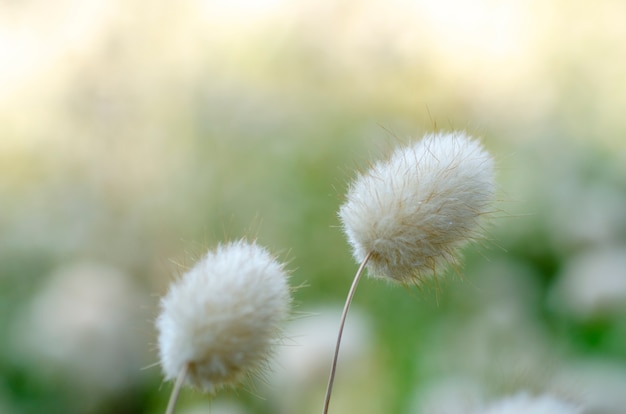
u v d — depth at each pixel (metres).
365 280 0.60
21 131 0.73
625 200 0.68
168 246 0.65
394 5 0.79
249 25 0.76
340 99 0.74
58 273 0.64
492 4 0.82
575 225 0.65
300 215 0.63
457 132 0.26
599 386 0.40
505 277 0.60
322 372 0.44
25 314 0.62
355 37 0.77
